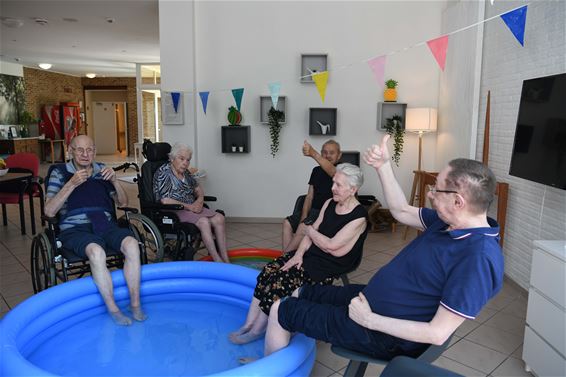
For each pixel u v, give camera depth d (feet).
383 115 17.01
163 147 12.19
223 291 9.44
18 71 35.81
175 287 9.48
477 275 4.36
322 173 11.45
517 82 11.10
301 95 17.07
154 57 30.89
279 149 17.40
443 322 4.45
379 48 16.74
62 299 8.19
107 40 24.79
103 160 41.60
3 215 16.33
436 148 16.92
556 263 6.58
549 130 8.54
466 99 13.93
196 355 7.36
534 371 7.09
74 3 17.31
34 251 9.57
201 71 17.15
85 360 7.18
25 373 5.56
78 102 44.47
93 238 8.77
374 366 7.50
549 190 9.82
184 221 11.39
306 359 6.32
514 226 11.30
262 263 12.28
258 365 5.66
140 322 8.55
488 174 4.61
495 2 12.30
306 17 16.76
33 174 15.94
